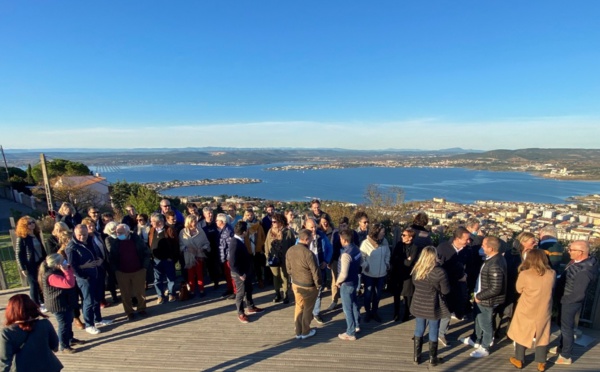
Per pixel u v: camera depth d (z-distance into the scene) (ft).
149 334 15.23
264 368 12.56
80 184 69.67
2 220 50.49
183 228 19.65
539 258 11.66
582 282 11.96
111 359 13.24
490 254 12.67
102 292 16.06
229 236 18.83
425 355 13.39
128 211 23.36
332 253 17.08
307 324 14.60
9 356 8.34
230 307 18.08
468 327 15.71
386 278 18.83
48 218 37.19
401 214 39.60
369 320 16.40
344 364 12.77
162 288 18.72
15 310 8.55
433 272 11.91
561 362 12.59
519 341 11.98
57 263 13.07
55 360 9.29
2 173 83.25
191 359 13.20
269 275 22.48
